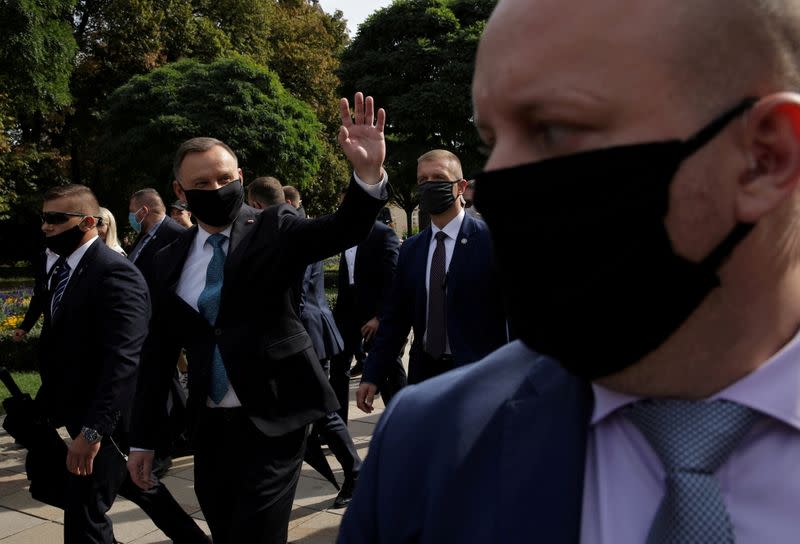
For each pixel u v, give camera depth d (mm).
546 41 720
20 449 6039
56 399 3539
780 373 760
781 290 759
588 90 703
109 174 26922
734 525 747
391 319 4039
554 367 925
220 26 30750
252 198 5621
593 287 751
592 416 849
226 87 23859
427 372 3881
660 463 802
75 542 3320
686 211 708
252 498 2803
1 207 23141
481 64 793
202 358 2928
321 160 30547
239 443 2883
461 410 951
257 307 2871
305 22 35219
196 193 2912
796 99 684
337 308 6070
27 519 4598
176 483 5145
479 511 875
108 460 3373
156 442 3141
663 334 746
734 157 706
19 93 22109
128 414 3430
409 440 981
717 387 781
